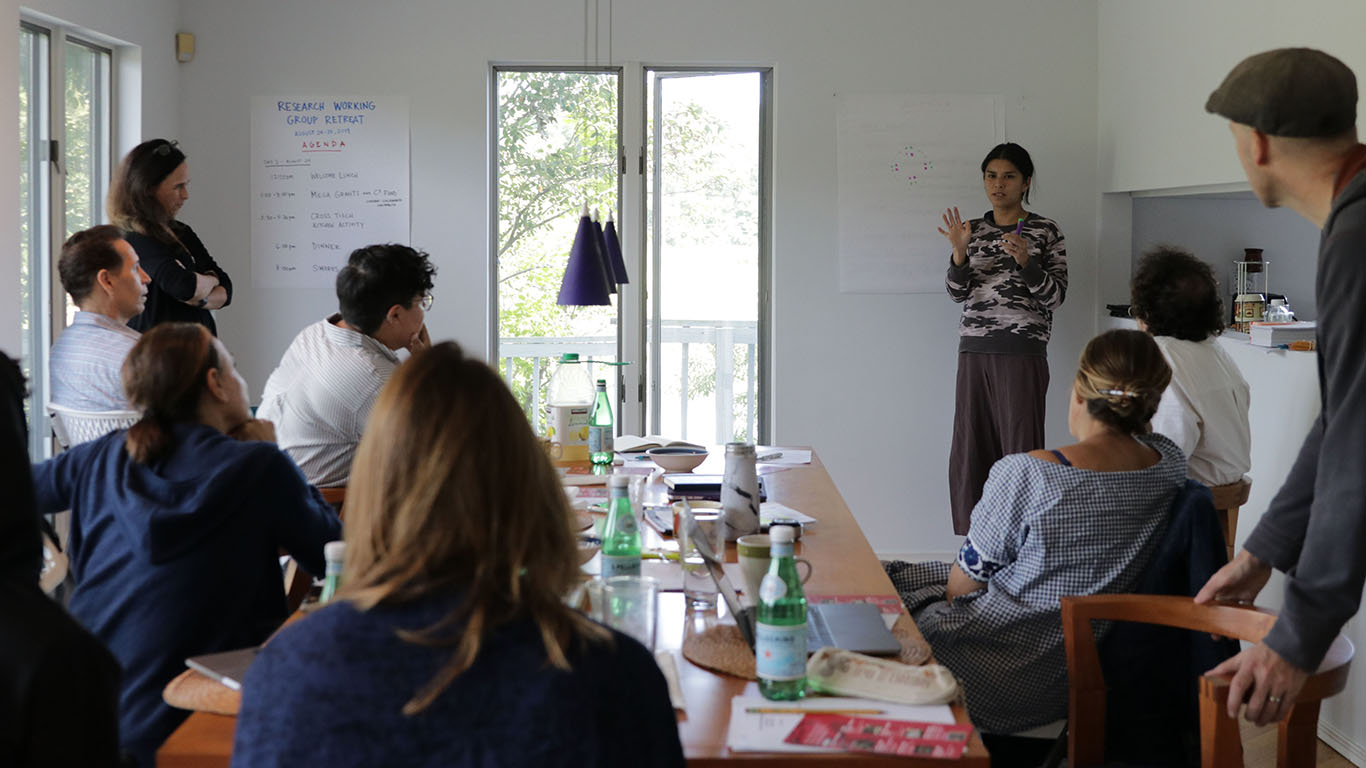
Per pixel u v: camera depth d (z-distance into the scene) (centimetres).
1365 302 162
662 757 115
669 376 541
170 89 505
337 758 108
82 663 107
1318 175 172
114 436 219
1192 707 216
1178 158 429
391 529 115
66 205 445
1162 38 444
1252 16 372
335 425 321
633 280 530
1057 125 516
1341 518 164
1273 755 331
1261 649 171
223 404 222
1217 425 312
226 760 148
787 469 346
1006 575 237
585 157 530
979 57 514
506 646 110
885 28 513
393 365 326
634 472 339
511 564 114
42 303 434
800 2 512
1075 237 519
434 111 514
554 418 358
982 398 488
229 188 516
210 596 205
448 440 114
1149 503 231
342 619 111
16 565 111
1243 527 370
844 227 518
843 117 514
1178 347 313
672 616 205
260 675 112
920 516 528
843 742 152
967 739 153
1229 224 503
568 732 109
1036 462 234
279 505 212
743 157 531
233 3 511
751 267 536
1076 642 210
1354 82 171
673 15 512
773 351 525
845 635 189
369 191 516
